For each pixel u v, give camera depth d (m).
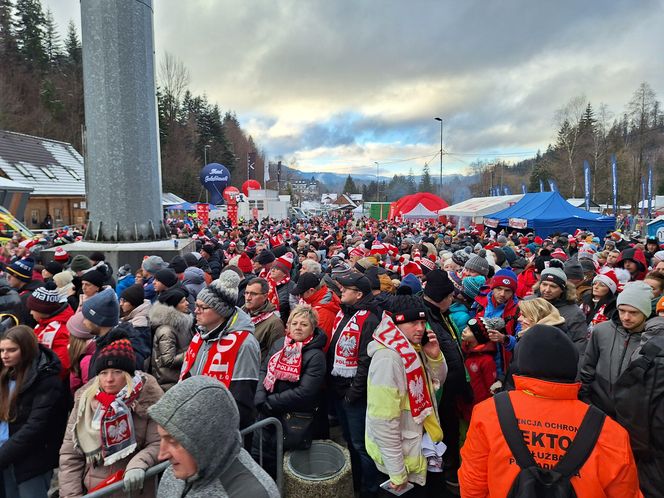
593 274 6.88
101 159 9.60
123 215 9.77
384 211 54.59
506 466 1.75
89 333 3.27
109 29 9.22
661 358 2.63
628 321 3.11
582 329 3.90
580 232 16.55
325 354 3.67
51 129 55.53
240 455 1.65
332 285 5.28
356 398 3.35
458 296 4.62
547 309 3.53
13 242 11.99
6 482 2.94
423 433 3.01
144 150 9.90
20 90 57.47
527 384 1.84
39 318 3.63
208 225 33.56
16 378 2.83
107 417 2.47
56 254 8.40
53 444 2.99
